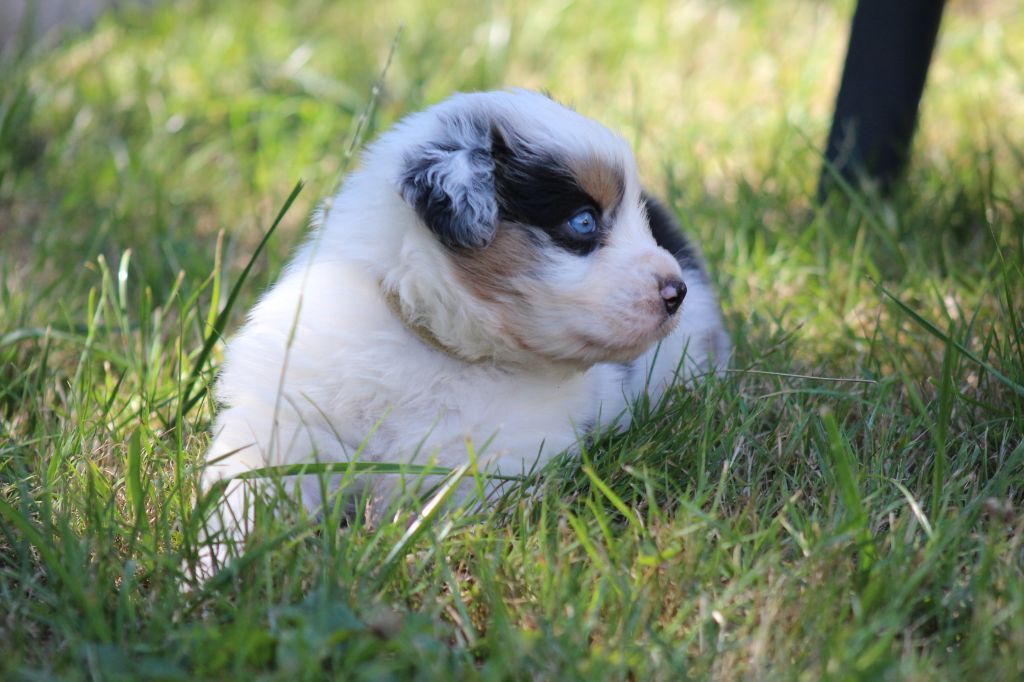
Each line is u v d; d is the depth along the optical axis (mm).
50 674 2957
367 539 3570
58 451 4102
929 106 8695
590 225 3963
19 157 7836
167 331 5586
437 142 4004
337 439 3973
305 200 7426
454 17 11367
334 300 4020
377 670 2855
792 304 5914
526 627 3227
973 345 5207
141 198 7227
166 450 4129
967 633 3209
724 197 7371
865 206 6410
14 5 10047
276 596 3307
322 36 10992
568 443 4145
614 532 3771
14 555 3705
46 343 4891
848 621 3299
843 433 4316
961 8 11156
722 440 4215
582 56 10305
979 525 3760
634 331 3861
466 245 3789
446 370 4043
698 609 3318
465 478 4020
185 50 10070
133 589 3389
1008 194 6543
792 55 10062
